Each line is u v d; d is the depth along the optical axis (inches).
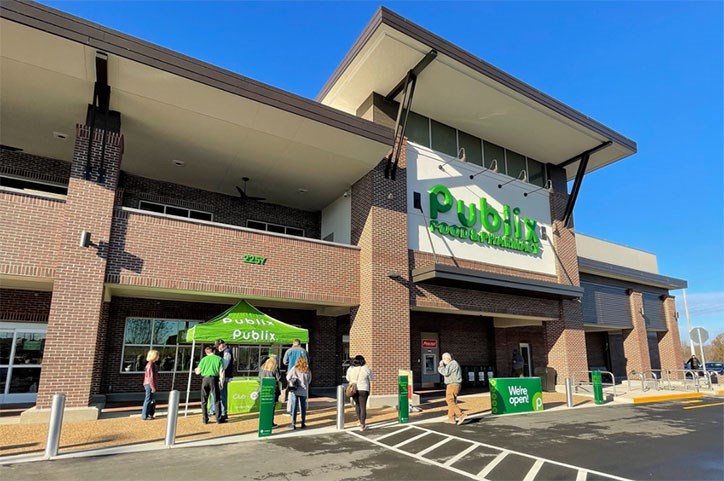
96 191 460.8
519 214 810.8
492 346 906.7
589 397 724.0
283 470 277.7
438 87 663.8
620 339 1120.8
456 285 669.9
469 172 755.4
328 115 544.4
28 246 426.3
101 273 447.8
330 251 604.7
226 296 558.6
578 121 760.3
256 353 709.9
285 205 764.0
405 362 602.9
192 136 549.3
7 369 555.2
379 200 631.2
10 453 306.5
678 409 601.0
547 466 296.5
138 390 612.1
